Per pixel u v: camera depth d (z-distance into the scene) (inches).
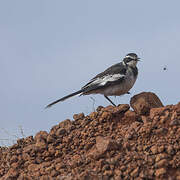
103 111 572.4
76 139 527.5
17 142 583.2
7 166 524.7
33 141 573.3
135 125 521.7
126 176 417.4
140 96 583.8
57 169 463.8
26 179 459.5
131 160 437.1
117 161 437.1
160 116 519.8
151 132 490.6
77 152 507.2
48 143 537.0
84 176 421.1
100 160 435.8
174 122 494.0
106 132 535.5
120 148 466.6
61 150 520.7
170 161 428.1
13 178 484.4
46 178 446.3
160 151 444.5
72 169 454.3
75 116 597.9
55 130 575.8
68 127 562.6
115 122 555.5
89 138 524.1
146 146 460.4
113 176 422.0
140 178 413.4
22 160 519.8
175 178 406.9
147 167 425.7
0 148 602.2
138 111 569.6
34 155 521.3
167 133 485.1
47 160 510.9
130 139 490.6
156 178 412.2
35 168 491.2
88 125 554.9
